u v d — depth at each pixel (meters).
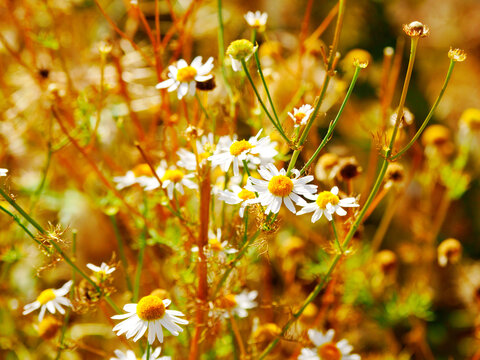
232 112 0.38
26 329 0.43
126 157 0.46
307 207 0.32
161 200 0.39
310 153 0.43
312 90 0.45
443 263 0.43
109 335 0.42
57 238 0.32
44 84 0.45
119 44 0.50
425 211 0.49
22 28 0.44
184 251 0.38
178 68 0.33
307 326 0.40
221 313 0.36
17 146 0.47
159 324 0.31
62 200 0.47
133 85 0.51
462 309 0.54
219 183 0.38
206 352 0.40
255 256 0.39
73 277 0.35
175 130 0.41
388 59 0.42
